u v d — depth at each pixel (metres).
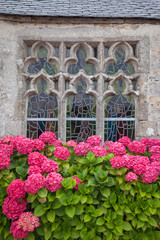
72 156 2.06
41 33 3.06
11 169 1.91
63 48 3.10
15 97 2.98
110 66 3.28
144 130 2.99
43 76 3.12
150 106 3.02
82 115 3.21
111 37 3.08
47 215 1.48
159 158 1.97
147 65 3.05
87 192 1.61
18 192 1.42
